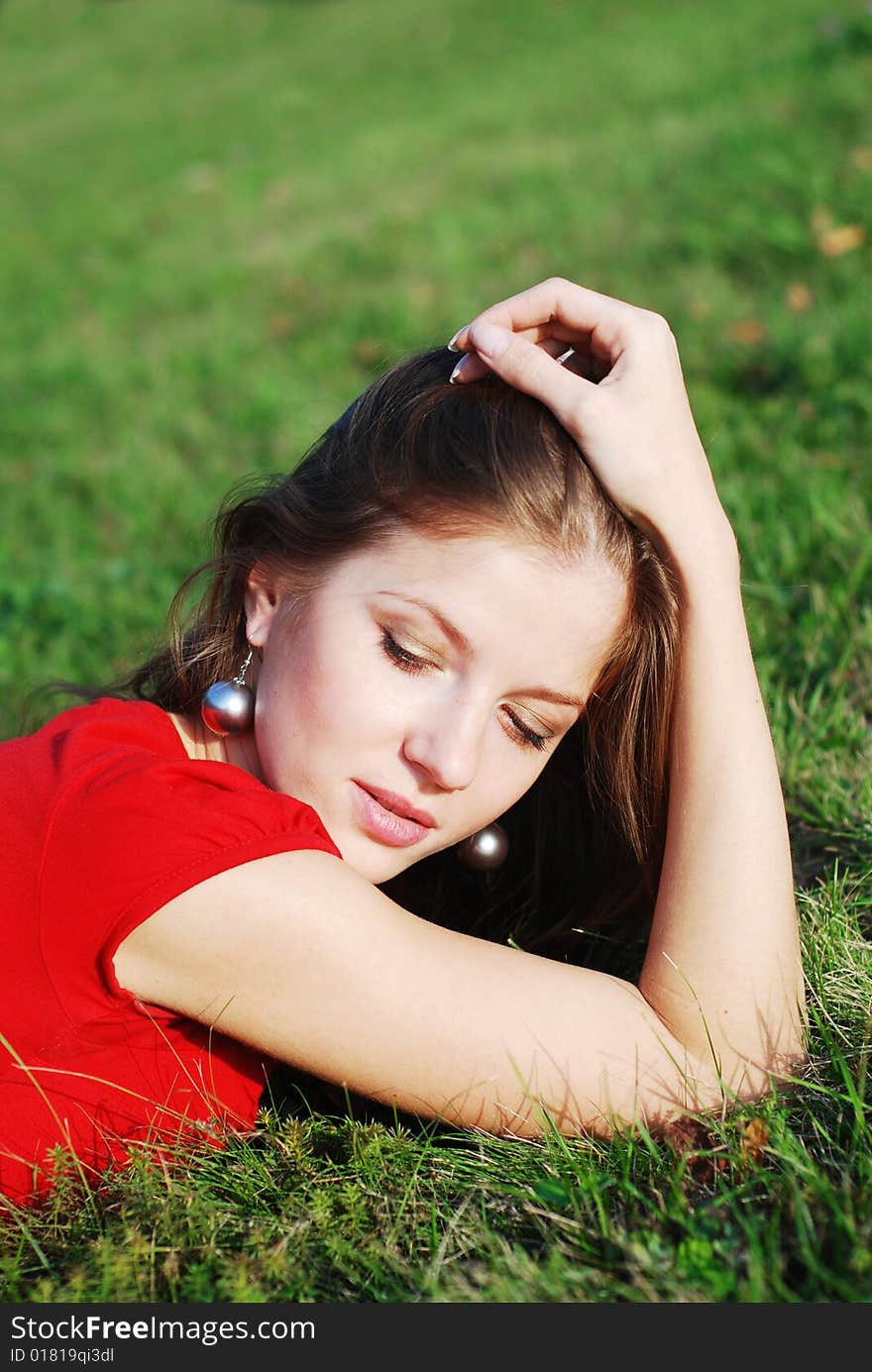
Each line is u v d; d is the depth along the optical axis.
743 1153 1.71
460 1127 1.87
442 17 18.81
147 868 1.75
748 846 1.95
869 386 4.30
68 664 4.07
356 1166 1.80
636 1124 1.79
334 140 12.33
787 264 5.73
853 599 3.17
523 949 2.41
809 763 2.64
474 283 6.97
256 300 8.00
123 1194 1.79
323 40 19.55
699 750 2.00
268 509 2.09
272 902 1.74
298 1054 1.82
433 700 1.85
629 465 1.91
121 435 6.33
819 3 12.09
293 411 6.02
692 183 7.10
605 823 2.34
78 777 1.85
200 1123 1.92
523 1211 1.72
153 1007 1.85
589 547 1.89
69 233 10.94
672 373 1.99
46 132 16.70
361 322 6.98
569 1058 1.82
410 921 1.82
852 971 2.06
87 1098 1.87
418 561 1.86
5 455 6.42
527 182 8.62
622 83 11.13
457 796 1.91
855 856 2.44
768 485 3.81
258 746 2.02
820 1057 1.96
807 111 7.54
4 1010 1.81
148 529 5.09
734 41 11.47
